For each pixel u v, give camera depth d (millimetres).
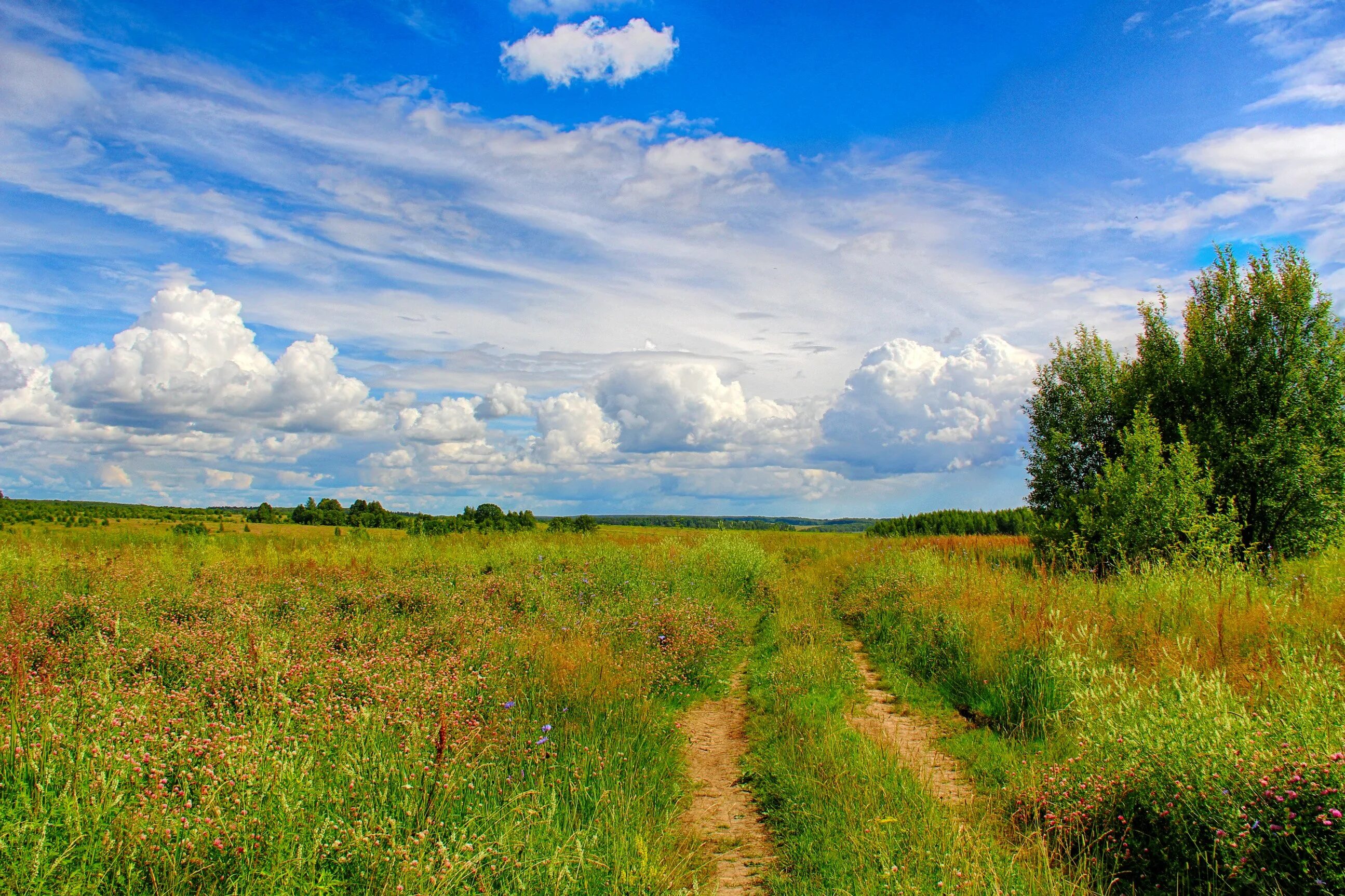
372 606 10602
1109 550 15164
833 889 4062
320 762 4379
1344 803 3742
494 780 4680
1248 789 4070
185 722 4902
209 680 6004
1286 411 14891
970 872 3865
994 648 8383
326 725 4984
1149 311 17938
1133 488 15078
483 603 10992
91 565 13172
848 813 4867
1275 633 7160
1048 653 7383
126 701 5242
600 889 3873
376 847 3477
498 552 18812
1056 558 16609
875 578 15141
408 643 8094
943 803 5168
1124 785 4625
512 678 7082
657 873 4082
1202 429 15867
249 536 24469
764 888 4191
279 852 3285
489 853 3715
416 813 3896
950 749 6613
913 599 11922
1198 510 14555
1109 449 18109
